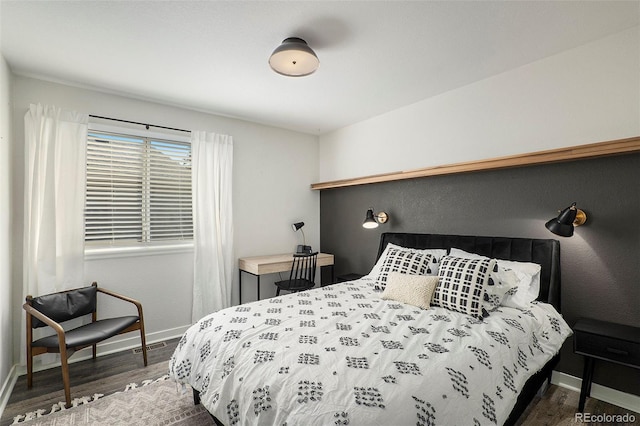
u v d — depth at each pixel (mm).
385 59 2355
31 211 2461
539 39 2113
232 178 3695
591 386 2146
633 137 1905
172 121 3291
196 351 1849
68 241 2637
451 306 2162
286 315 2072
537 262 2408
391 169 3553
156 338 3150
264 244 4016
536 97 2424
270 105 3328
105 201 2945
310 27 1936
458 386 1317
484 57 2350
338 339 1682
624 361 1809
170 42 2096
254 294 3895
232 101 3195
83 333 2295
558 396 2176
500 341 1693
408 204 3436
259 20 1862
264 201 4016
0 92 2119
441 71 2574
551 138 2352
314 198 4523
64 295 2512
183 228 3414
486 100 2719
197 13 1791
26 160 2471
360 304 2320
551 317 2117
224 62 2379
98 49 2176
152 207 3217
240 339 1719
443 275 2318
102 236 2930
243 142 3830
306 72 2215
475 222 2877
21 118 2520
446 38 2080
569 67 2260
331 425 1116
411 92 3012
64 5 1702
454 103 2949
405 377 1305
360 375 1324
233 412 1415
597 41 2137
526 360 1738
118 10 1757
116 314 2938
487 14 1827
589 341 1936
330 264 4094
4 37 2006
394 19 1863
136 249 3043
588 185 2230
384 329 1829
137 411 1986
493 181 2754
